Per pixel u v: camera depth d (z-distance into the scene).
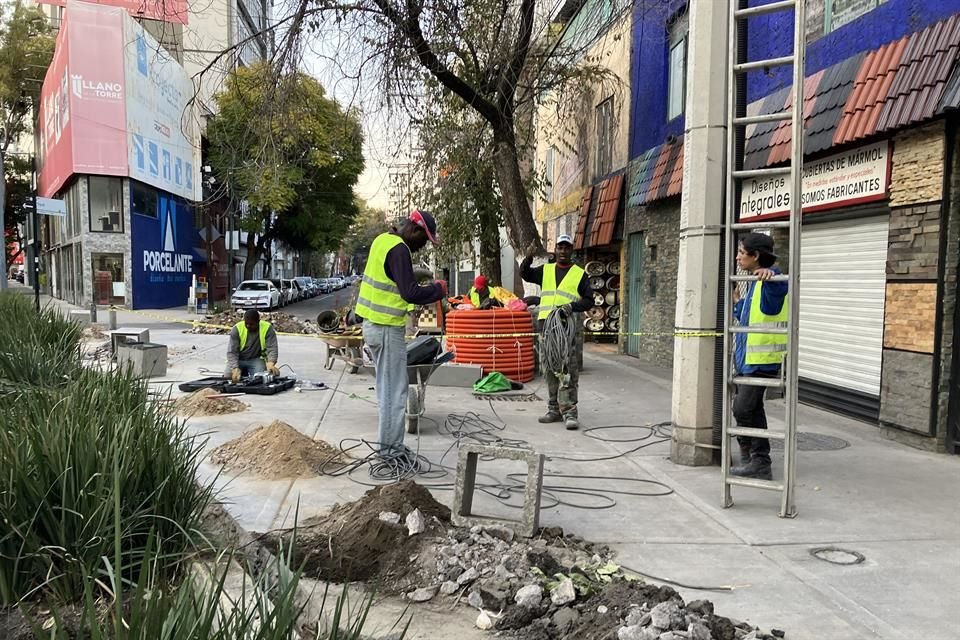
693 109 5.74
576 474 5.66
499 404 8.80
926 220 6.49
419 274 13.69
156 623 2.11
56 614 2.12
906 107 6.28
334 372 11.01
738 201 5.88
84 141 26.89
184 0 10.34
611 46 15.21
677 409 6.01
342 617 3.12
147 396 5.39
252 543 3.69
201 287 30.50
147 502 3.32
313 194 35.75
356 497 4.86
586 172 16.89
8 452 3.18
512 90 12.15
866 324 7.68
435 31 10.67
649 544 4.16
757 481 4.76
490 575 3.45
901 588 3.58
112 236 28.25
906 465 5.97
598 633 2.92
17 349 7.04
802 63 4.50
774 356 5.25
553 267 7.59
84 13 26.31
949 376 6.33
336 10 9.48
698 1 5.66
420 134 13.27
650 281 13.20
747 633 3.02
